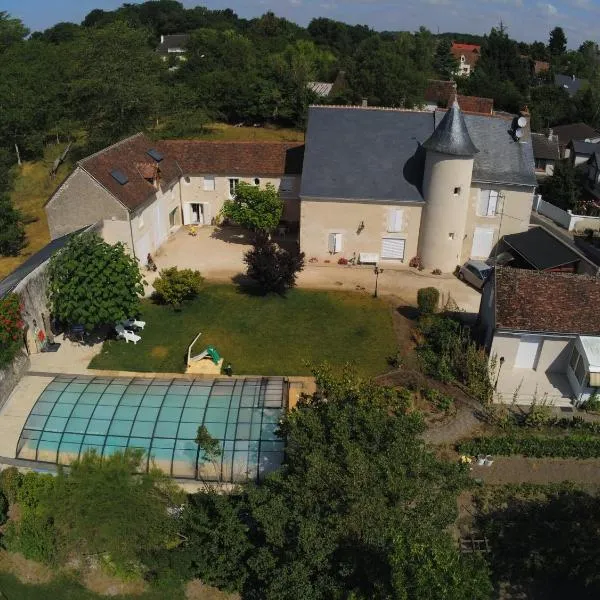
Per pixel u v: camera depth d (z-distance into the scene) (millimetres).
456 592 13930
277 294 38719
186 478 23031
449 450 26078
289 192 49188
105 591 21266
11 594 21094
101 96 62500
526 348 30875
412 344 33656
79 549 22016
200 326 35031
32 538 22062
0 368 26953
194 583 21422
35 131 71000
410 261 43656
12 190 63750
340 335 34469
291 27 141375
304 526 16984
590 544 20516
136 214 40750
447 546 16078
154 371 30922
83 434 23938
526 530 22297
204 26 147375
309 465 18016
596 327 29547
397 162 42844
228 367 30719
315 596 17281
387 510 16562
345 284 40719
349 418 19328
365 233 42812
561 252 39500
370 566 16109
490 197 42594
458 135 39125
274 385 26438
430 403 28797
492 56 120312
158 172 44594
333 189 41719
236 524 20344
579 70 143500
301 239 43344
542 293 30547
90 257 31078
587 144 76188
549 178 62688
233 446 23391
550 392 29844
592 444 26203
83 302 30891
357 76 79125
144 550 20938
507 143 43781
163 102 69875
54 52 88562
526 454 26047
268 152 49312
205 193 49906
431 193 40750
